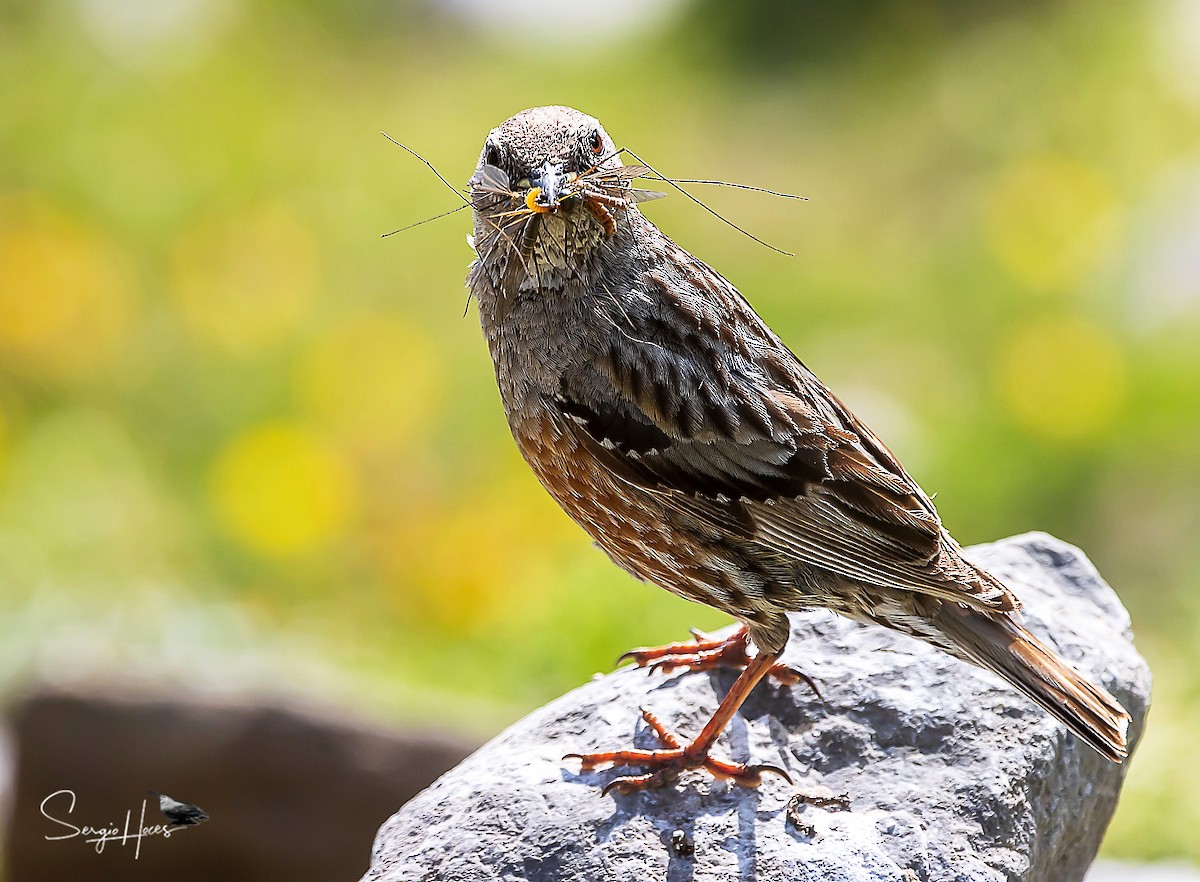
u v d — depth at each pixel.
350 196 18.64
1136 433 14.80
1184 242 16.88
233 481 13.95
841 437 6.00
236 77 20.94
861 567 5.93
